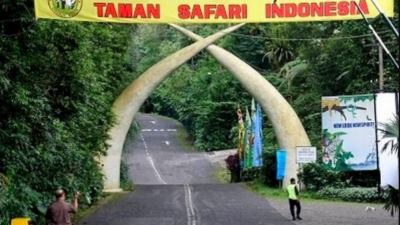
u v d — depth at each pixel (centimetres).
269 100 3712
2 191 1675
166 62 3819
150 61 7106
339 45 4009
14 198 1761
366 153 3288
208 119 6969
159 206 2789
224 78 6894
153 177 5406
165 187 3909
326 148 3381
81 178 2553
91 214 2492
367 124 3288
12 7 1662
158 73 3794
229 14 1798
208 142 6956
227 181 5112
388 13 1791
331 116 3366
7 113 1833
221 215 2459
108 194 3416
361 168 3294
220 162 6125
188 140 7662
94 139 2778
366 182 3378
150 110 10262
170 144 7412
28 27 1739
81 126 2514
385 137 1725
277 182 3712
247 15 1795
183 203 2909
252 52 6488
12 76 1795
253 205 2831
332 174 3359
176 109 8712
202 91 7088
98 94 2705
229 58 3803
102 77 2762
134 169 5838
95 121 2720
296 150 3462
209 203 2912
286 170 3616
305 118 4444
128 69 4034
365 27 3600
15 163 1850
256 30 6291
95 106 2578
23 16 1689
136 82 3781
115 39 3331
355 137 3306
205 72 7006
